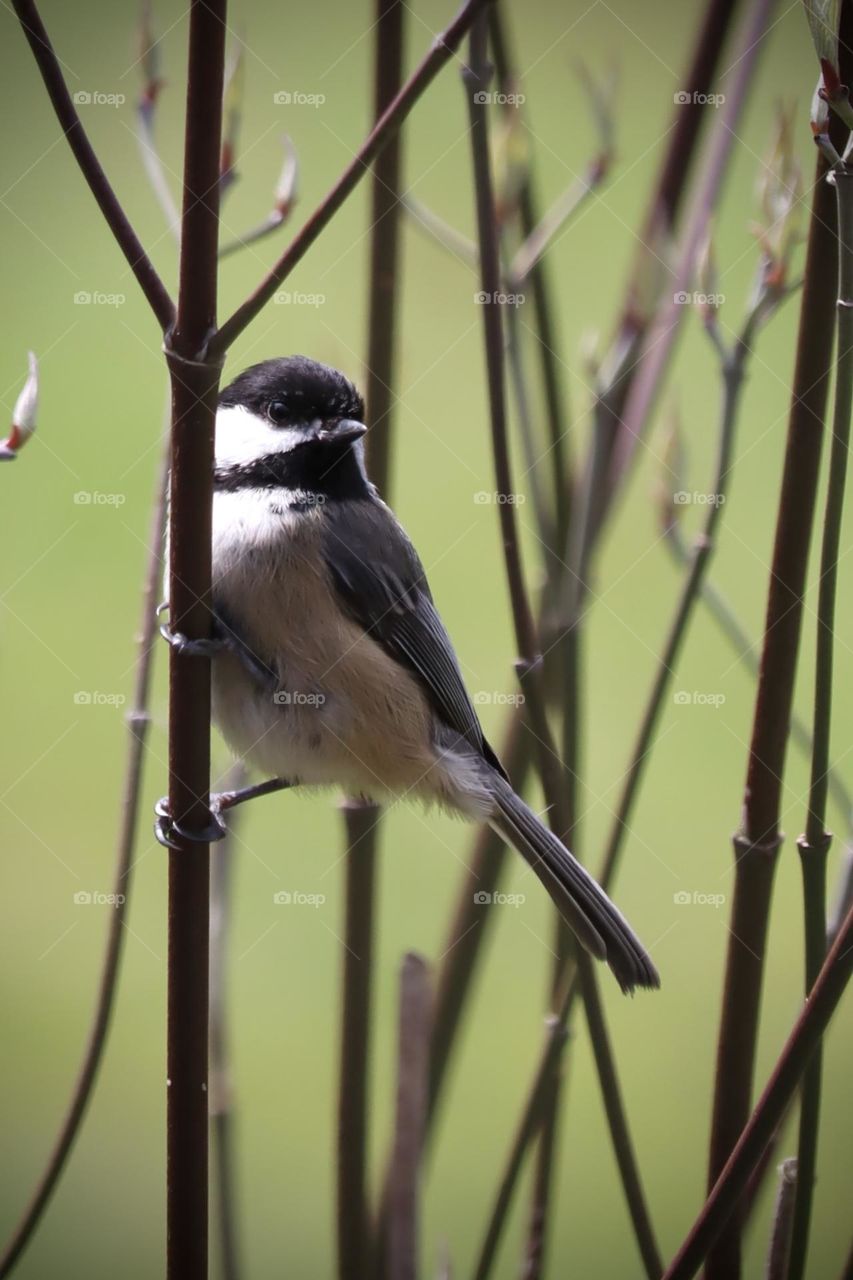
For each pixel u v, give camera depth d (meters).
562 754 4.36
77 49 7.07
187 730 3.55
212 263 3.25
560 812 4.00
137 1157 6.26
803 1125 3.44
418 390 6.51
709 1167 3.55
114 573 6.87
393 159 4.34
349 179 3.08
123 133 7.06
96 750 6.72
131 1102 6.55
